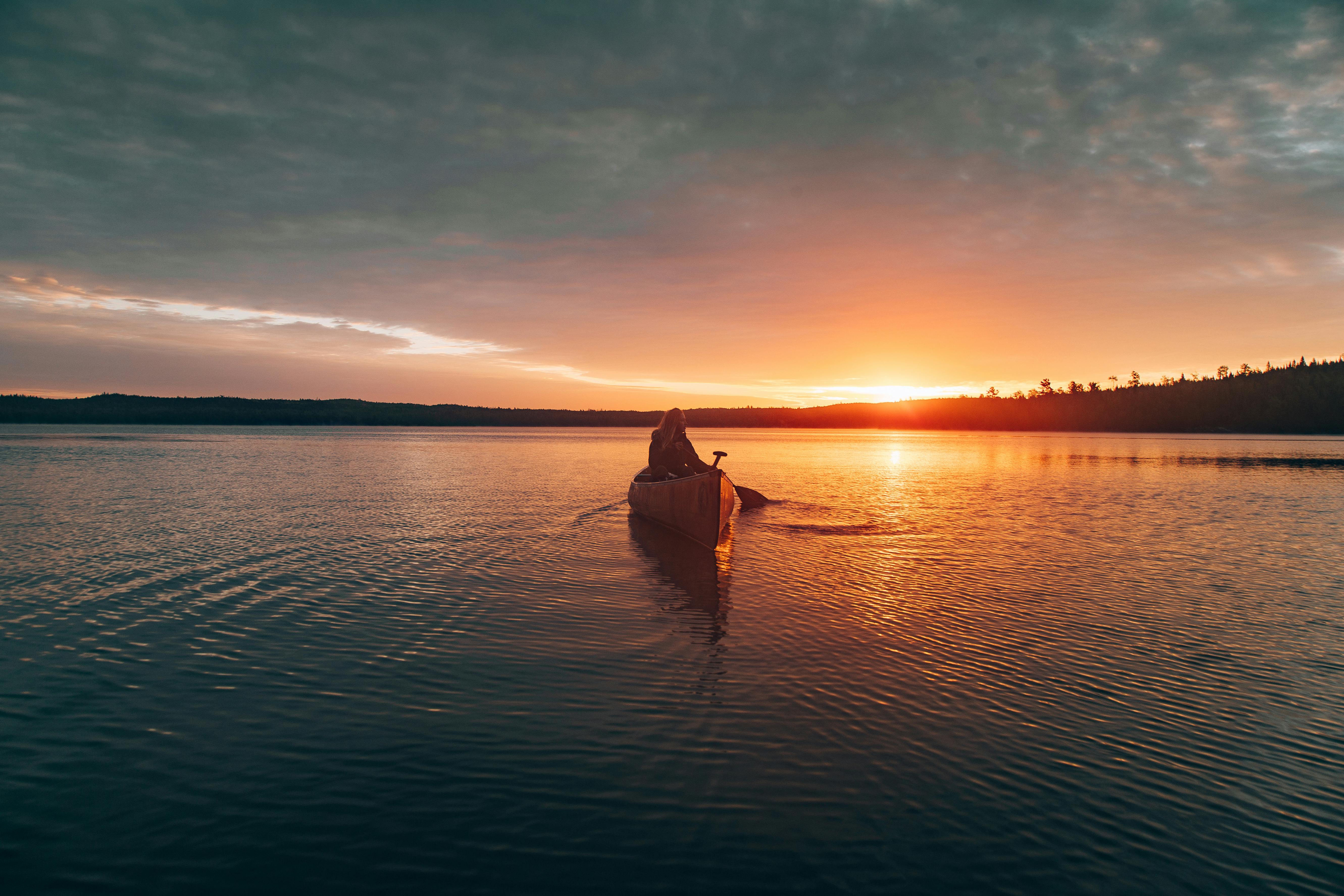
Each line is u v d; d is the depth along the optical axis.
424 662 6.30
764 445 64.75
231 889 3.40
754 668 6.20
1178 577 9.71
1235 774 4.45
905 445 64.81
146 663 6.24
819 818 3.99
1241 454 47.84
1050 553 11.50
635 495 15.78
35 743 4.77
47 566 10.05
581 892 3.40
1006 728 5.05
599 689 5.73
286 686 5.75
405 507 16.94
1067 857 3.67
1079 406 156.62
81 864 3.55
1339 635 7.10
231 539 12.27
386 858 3.63
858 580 9.55
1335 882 3.47
